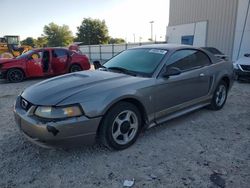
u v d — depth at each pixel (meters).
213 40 17.06
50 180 2.88
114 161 3.27
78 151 3.52
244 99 6.54
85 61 11.91
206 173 2.98
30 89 3.64
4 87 9.29
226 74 5.30
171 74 3.85
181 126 4.47
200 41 18.31
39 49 10.95
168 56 4.14
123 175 2.96
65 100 3.06
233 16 15.23
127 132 3.58
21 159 3.34
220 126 4.49
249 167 3.11
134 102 3.63
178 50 4.39
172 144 3.75
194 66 4.63
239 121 4.75
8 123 4.74
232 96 6.92
